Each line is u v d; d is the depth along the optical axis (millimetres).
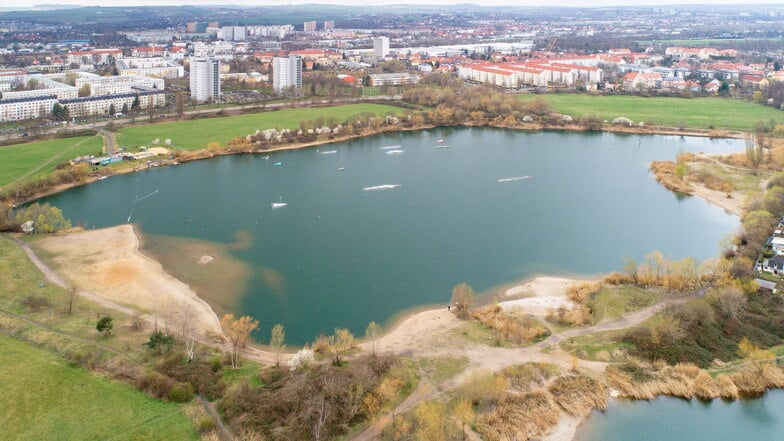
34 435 178000
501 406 198000
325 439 181250
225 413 189375
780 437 193250
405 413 193250
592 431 193000
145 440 176625
